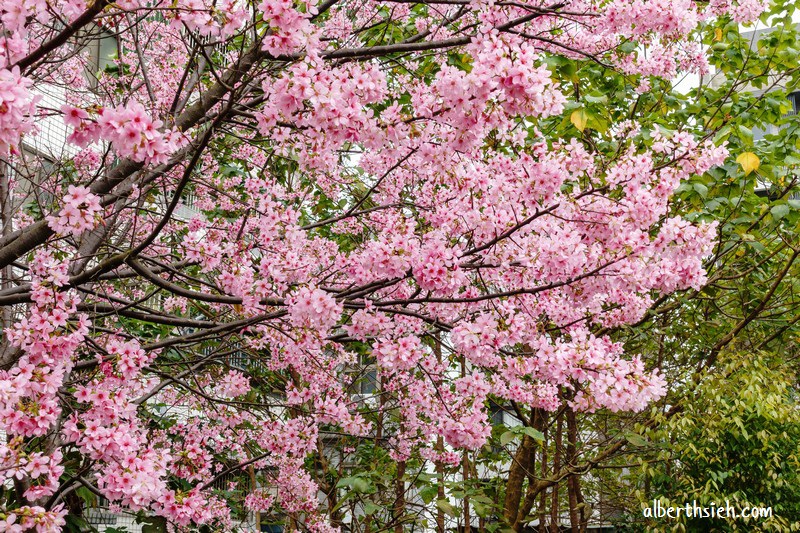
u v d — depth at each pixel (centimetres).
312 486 692
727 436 697
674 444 698
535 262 367
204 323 390
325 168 361
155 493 321
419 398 521
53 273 326
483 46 278
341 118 281
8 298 337
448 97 292
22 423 293
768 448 688
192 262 438
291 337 390
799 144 674
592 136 680
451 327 380
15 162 570
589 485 1091
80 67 697
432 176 388
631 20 356
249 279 393
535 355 368
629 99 716
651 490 907
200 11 259
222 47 639
